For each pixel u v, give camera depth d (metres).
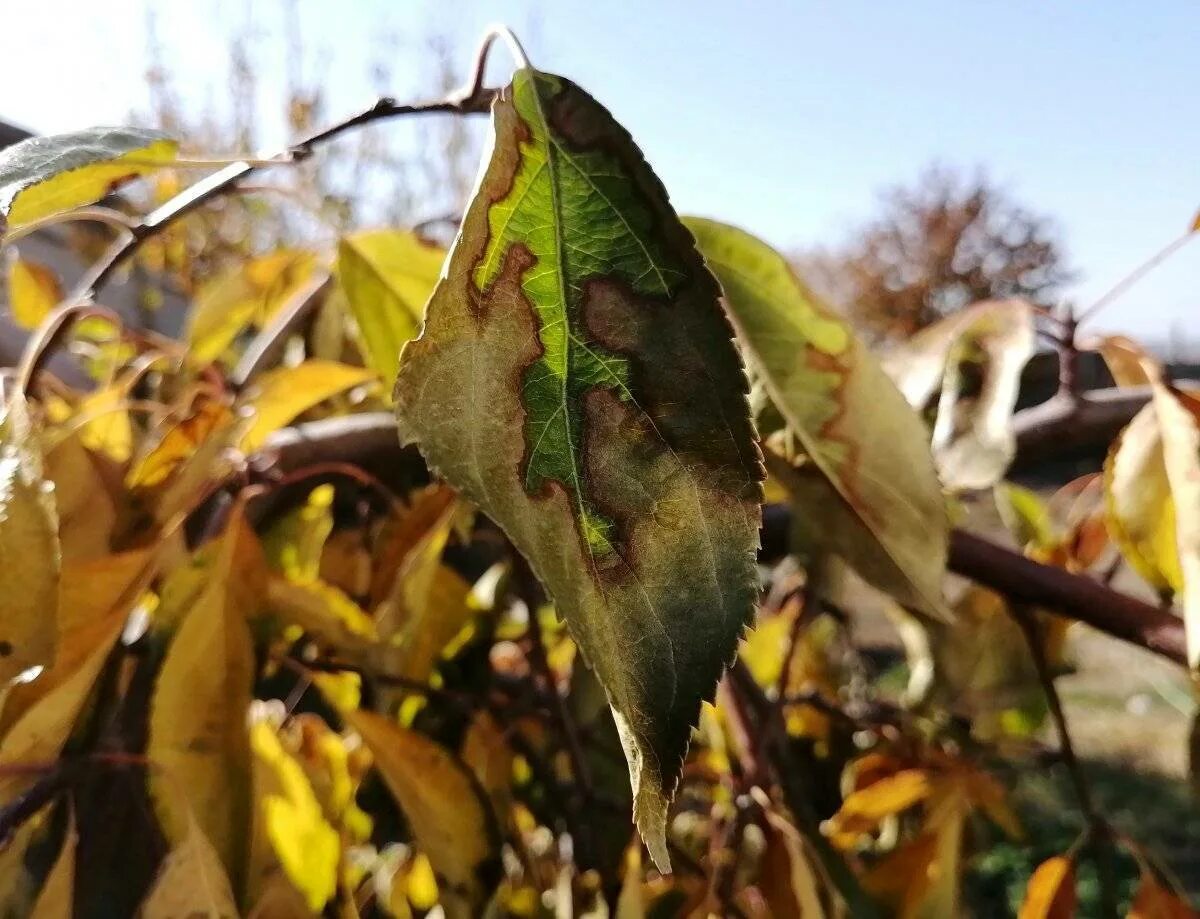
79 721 0.16
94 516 0.17
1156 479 0.19
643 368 0.10
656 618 0.10
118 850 0.15
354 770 0.21
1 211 0.11
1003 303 0.22
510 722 0.23
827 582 0.24
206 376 0.23
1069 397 0.25
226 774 0.15
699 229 0.18
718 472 0.10
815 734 0.32
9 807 0.14
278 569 0.21
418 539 0.21
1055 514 0.35
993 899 0.64
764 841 0.21
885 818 0.28
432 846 0.18
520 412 0.10
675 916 0.21
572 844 0.22
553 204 0.11
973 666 0.27
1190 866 0.76
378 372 0.22
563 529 0.10
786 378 0.18
